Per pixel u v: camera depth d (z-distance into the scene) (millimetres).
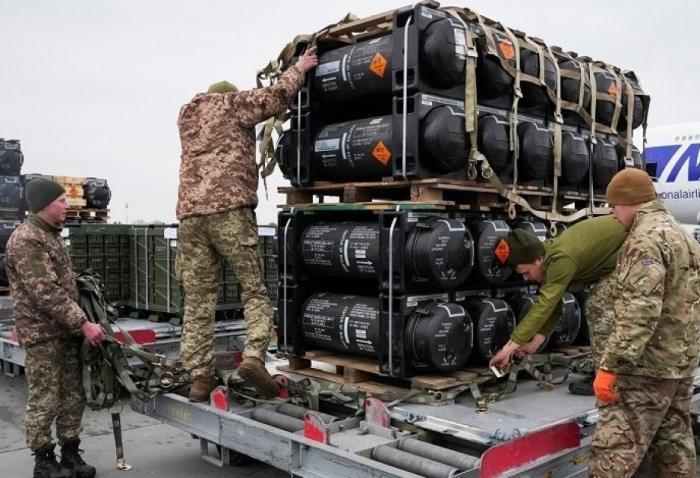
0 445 5375
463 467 3252
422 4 4004
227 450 4418
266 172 5023
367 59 4281
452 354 3967
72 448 4578
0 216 9398
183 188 4434
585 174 4914
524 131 4484
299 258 4734
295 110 4770
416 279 3973
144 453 5172
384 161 4223
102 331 4309
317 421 3559
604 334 3686
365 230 4324
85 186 10914
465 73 4113
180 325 7367
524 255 3799
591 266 3674
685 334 3205
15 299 4242
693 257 3258
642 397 3211
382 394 4141
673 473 3412
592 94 4957
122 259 8078
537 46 4621
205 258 4496
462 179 4250
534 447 3322
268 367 5168
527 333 3666
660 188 16641
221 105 4371
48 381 4309
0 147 9773
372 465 3164
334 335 4449
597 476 3258
